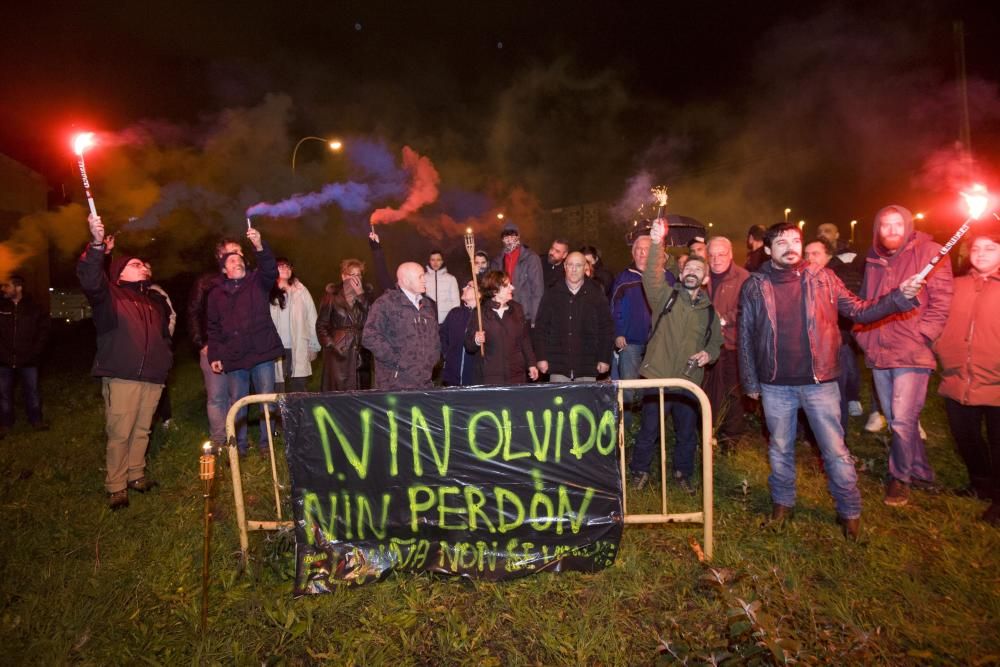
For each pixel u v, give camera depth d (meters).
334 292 6.62
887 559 3.67
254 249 5.47
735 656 2.75
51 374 11.91
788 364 3.95
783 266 3.98
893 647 2.98
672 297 4.78
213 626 3.24
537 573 3.61
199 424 7.30
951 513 4.24
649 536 3.99
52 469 5.72
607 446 3.61
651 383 3.60
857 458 5.44
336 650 3.09
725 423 5.69
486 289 5.00
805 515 4.29
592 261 7.22
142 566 3.83
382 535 3.62
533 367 5.18
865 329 4.60
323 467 3.61
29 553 4.02
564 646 3.03
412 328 5.02
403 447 3.60
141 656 3.04
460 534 3.63
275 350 5.83
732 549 3.76
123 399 4.79
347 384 6.45
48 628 3.23
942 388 4.53
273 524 3.78
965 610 3.22
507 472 3.61
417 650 3.06
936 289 4.26
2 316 7.14
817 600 3.31
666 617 3.13
